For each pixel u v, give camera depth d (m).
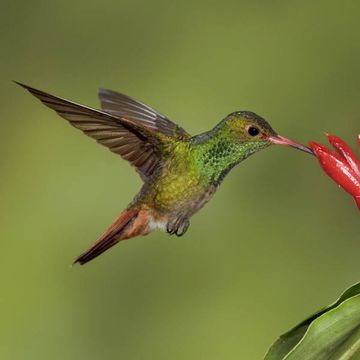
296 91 11.94
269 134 6.65
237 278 11.21
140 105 7.45
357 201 5.57
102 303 11.23
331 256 11.27
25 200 11.52
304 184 11.44
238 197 11.41
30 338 11.09
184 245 11.31
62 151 11.66
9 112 12.16
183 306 11.20
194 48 12.24
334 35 12.00
